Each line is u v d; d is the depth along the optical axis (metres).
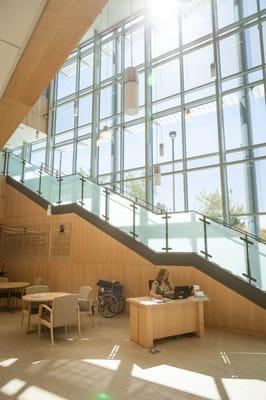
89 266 8.10
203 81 9.15
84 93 11.99
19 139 12.71
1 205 10.84
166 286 5.53
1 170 11.13
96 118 11.34
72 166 11.69
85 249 8.29
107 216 8.07
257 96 8.07
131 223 7.57
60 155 12.33
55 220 9.20
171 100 9.70
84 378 3.40
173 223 6.85
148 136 9.80
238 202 7.92
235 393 3.06
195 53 9.51
